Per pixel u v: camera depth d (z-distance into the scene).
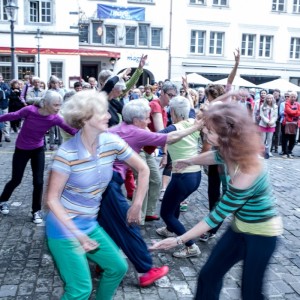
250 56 28.36
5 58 23.11
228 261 2.40
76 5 23.30
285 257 4.19
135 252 3.33
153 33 26.55
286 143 11.21
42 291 3.36
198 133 4.03
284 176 8.47
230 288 3.47
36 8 22.89
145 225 5.03
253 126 2.23
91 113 2.31
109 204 3.10
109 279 2.62
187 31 26.84
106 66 26.27
